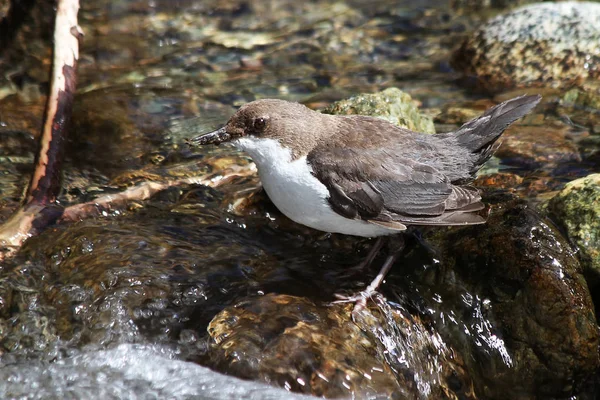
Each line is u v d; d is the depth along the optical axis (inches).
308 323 332.5
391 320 346.3
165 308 343.3
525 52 585.6
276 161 357.7
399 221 352.2
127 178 454.6
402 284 368.8
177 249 381.1
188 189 440.8
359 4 717.3
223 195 435.8
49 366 328.2
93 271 361.4
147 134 507.5
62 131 429.7
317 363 315.6
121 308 342.0
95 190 442.3
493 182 438.6
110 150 487.2
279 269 371.9
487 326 359.9
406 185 352.5
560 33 588.1
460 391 350.0
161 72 593.0
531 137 491.8
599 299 367.6
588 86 559.8
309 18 690.2
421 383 338.0
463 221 341.4
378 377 317.1
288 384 311.6
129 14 671.1
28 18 606.9
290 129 356.8
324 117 369.1
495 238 363.6
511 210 380.2
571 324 342.0
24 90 557.3
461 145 378.0
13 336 340.5
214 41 644.7
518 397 357.1
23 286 360.2
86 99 545.0
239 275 364.2
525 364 353.7
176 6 689.6
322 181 350.3
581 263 368.8
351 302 348.5
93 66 593.9
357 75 599.8
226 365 318.0
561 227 380.2
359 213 351.6
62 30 439.5
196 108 544.4
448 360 354.6
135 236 390.0
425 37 660.7
